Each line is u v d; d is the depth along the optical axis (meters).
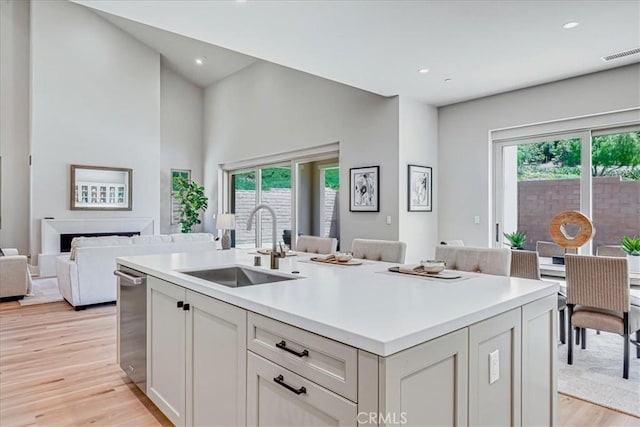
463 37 3.42
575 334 3.66
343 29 3.29
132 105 8.18
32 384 2.71
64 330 3.98
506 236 5.07
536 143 4.83
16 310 4.77
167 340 2.08
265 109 7.41
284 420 1.33
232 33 3.36
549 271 4.56
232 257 2.89
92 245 4.99
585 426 2.22
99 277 4.86
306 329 1.24
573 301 3.08
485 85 4.67
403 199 5.09
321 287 1.74
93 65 7.75
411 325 1.15
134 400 2.48
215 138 9.09
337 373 1.14
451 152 5.46
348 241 5.70
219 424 1.67
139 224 8.15
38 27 7.18
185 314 1.91
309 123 6.38
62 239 7.30
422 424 1.13
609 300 2.91
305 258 2.86
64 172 7.43
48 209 7.28
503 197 5.12
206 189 9.45
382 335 1.06
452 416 1.24
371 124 5.37
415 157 5.25
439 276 2.01
